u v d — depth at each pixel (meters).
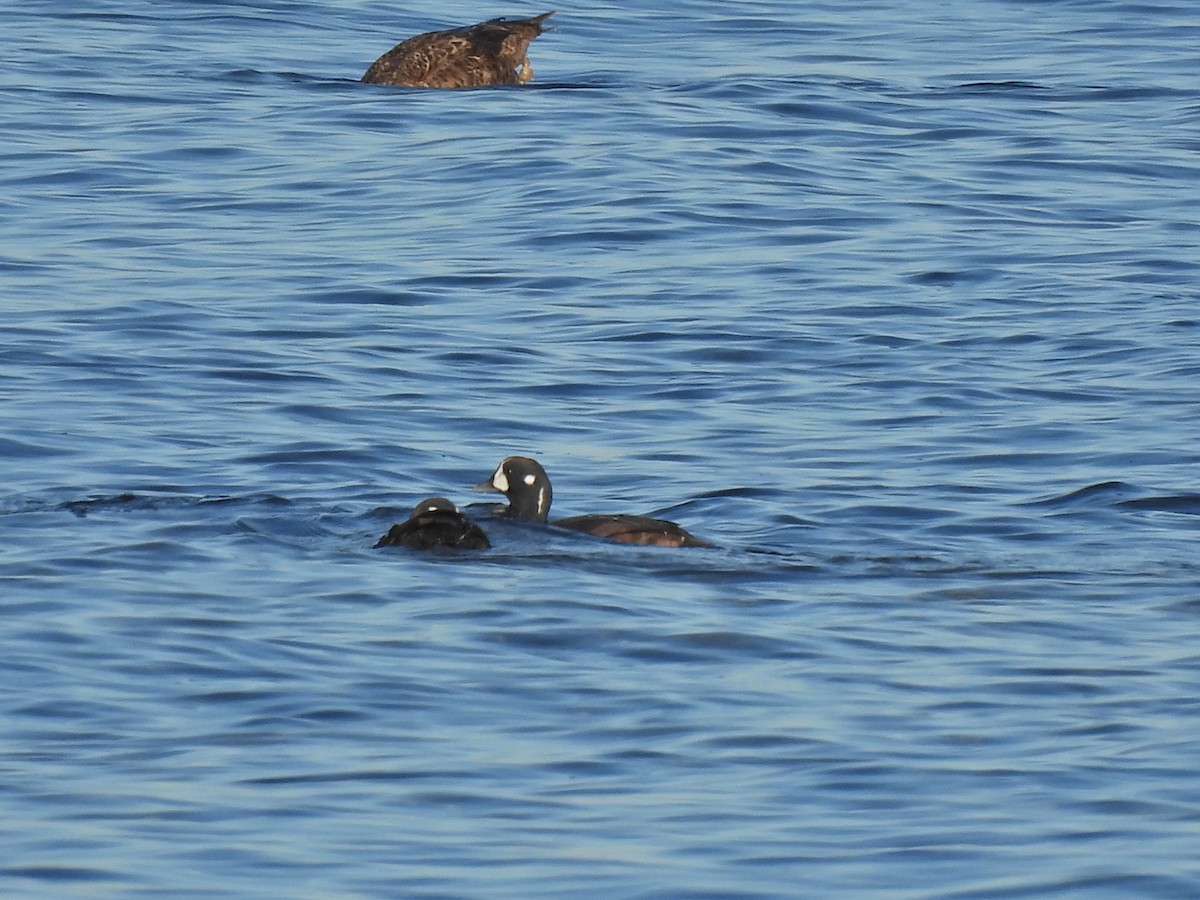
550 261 47.94
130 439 36.25
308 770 22.59
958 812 21.66
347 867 20.27
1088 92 65.19
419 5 78.69
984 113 62.06
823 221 51.25
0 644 25.89
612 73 67.25
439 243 49.12
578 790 22.23
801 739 23.70
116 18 73.50
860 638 27.00
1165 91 65.25
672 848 20.77
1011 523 32.72
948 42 73.12
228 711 24.22
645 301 45.38
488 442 37.03
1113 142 58.94
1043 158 57.19
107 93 62.38
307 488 34.12
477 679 25.33
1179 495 34.03
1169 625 27.66
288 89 64.00
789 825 21.34
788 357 41.97
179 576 28.83
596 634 26.89
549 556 30.05
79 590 28.03
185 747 23.14
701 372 41.00
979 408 39.03
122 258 47.34
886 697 25.00
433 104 62.28
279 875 20.05
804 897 19.72
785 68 67.88
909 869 20.33
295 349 41.69
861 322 44.19
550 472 35.47
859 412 38.84
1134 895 19.75
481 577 29.03
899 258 48.53
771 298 45.66
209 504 32.56
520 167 55.22
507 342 42.62
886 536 32.06
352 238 49.41
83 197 52.12
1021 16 78.12
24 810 21.39
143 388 39.03
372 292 45.44
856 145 58.50
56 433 36.28
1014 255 48.84
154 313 43.44
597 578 29.11
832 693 25.12
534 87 65.00
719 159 56.50
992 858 20.50
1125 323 44.06
